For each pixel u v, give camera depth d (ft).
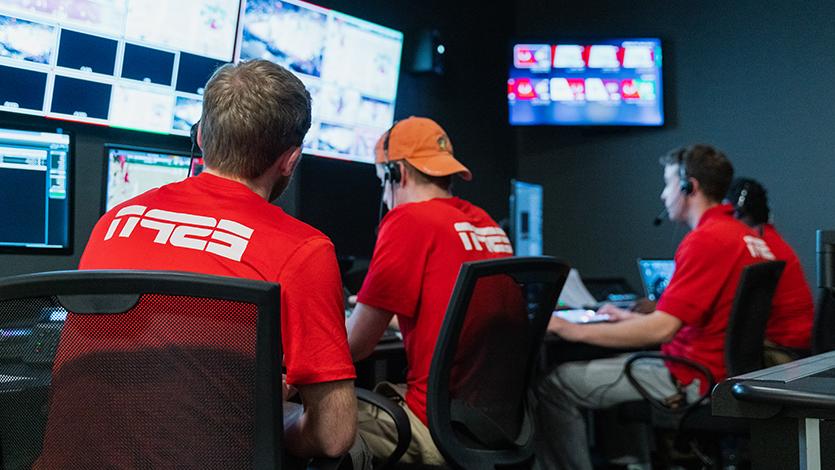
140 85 8.61
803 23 14.73
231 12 9.23
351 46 10.78
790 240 14.73
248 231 4.32
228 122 4.54
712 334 8.89
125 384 3.87
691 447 9.11
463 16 15.19
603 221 16.17
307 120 4.80
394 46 11.44
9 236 7.33
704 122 15.49
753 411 3.50
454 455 6.29
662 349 9.70
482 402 6.55
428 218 6.82
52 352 3.89
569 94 15.58
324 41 10.39
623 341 9.05
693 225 10.07
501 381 6.66
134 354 3.86
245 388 3.85
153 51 8.64
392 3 13.39
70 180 7.70
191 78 9.03
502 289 6.50
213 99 4.59
